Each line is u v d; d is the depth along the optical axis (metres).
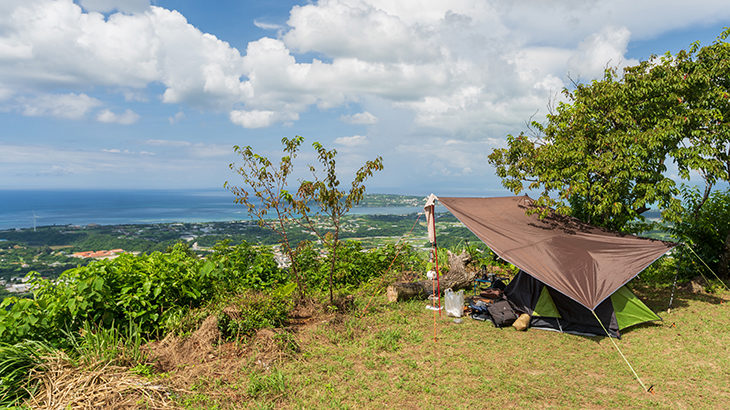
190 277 7.24
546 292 7.46
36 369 4.77
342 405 4.66
